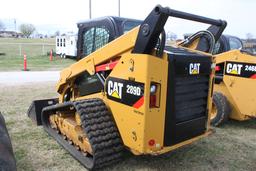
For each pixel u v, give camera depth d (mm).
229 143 5047
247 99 5684
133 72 3318
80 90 4633
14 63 18781
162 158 4270
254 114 5613
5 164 2707
